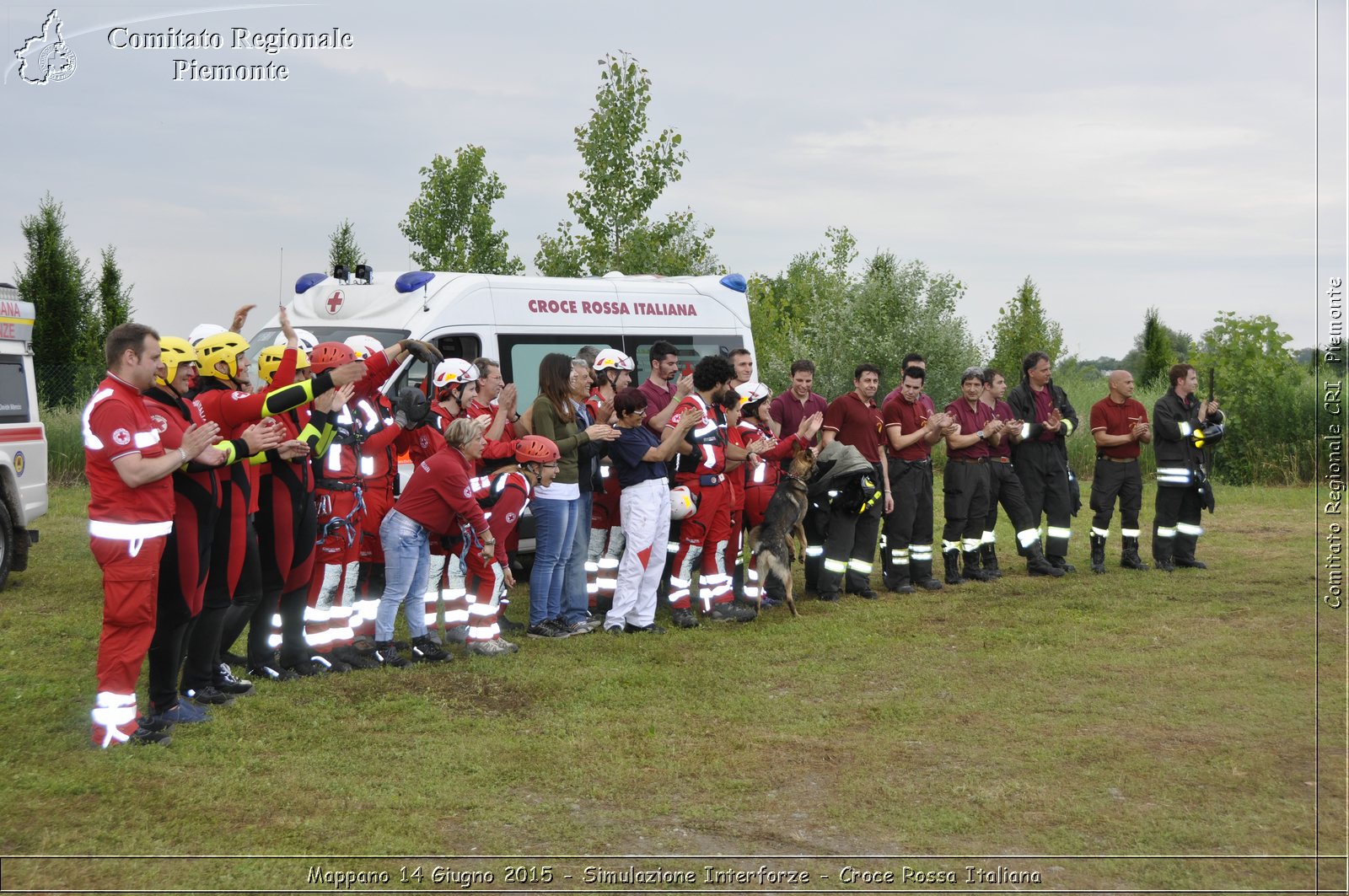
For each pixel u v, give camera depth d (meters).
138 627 5.34
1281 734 5.80
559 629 8.05
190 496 5.58
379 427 7.32
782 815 4.80
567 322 10.07
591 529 8.92
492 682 6.77
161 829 4.46
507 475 7.50
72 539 12.09
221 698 6.14
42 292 24.59
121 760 5.17
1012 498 10.35
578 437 7.89
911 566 10.04
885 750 5.59
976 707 6.31
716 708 6.33
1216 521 14.36
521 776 5.21
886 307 22.59
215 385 6.16
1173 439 10.59
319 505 6.85
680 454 8.43
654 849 4.44
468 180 17.72
